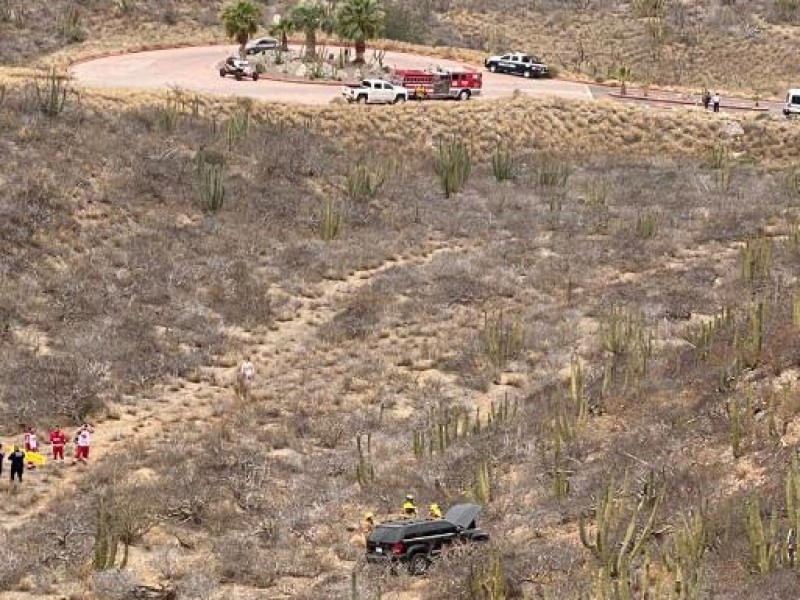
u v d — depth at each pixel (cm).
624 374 6881
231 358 8225
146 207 10162
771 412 5641
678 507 5141
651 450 5762
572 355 7988
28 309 8281
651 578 4562
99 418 7144
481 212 11394
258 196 10869
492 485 5878
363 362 8156
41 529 5491
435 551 5072
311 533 5578
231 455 6450
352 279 9812
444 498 5812
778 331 6538
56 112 10944
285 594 4984
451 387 7731
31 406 7062
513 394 7562
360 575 5022
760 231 10688
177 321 8631
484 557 4878
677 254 10331
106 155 10612
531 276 9806
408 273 9794
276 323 8925
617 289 9156
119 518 5472
